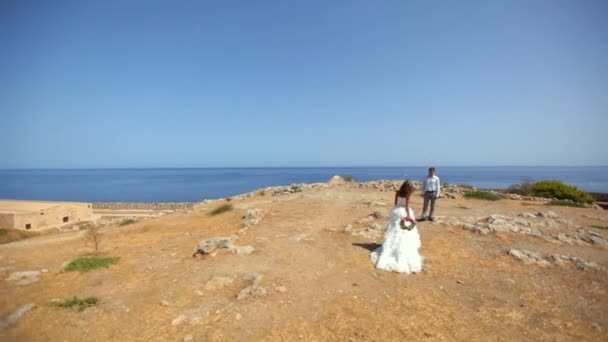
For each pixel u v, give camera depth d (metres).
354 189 25.58
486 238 10.23
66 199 89.19
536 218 13.20
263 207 17.36
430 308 5.64
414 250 7.72
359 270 7.55
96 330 5.23
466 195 21.53
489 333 4.88
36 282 7.51
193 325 5.21
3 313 5.89
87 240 13.07
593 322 5.22
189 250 9.95
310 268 7.68
